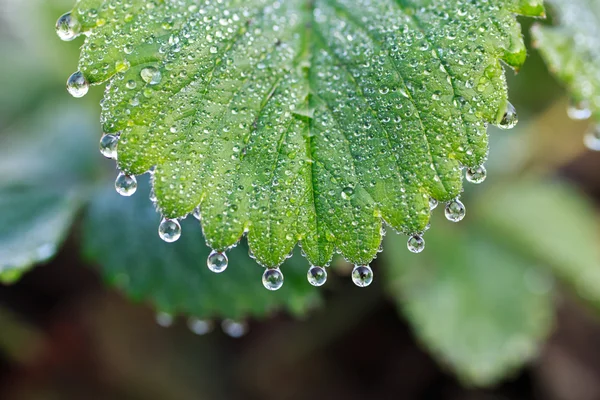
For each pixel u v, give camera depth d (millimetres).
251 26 198
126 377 284
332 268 220
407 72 196
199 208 194
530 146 285
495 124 195
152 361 287
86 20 195
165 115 194
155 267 226
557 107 255
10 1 308
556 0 220
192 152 195
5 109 331
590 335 313
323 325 289
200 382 287
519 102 255
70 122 276
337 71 198
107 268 227
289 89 197
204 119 195
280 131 196
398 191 194
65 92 309
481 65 196
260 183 195
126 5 196
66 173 253
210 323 247
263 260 194
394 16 199
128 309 299
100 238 231
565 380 296
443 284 253
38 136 284
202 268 225
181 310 224
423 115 195
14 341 286
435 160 194
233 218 194
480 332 248
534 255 278
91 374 285
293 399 289
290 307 223
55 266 312
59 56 284
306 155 196
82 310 300
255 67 197
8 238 230
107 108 194
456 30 197
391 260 252
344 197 195
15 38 357
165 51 196
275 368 295
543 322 254
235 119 196
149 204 232
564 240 288
